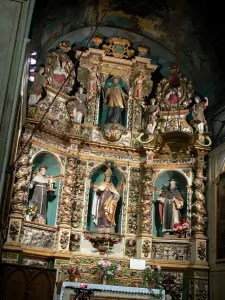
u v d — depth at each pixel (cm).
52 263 1532
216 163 1684
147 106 1852
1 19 875
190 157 1770
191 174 1752
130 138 1822
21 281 1116
